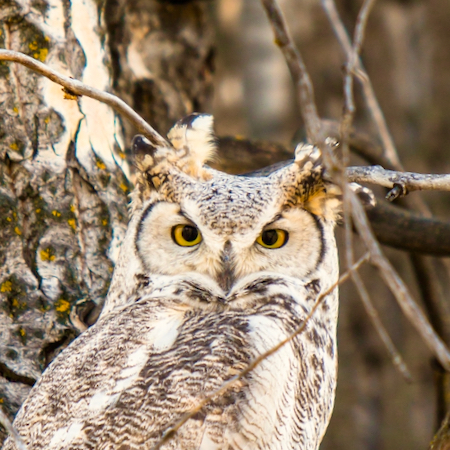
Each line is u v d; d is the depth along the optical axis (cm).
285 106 1764
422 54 1714
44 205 731
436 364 1024
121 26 971
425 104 1691
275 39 434
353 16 1708
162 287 679
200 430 555
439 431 633
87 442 558
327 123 1013
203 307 670
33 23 737
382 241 918
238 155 955
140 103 998
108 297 711
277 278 679
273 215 674
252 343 599
